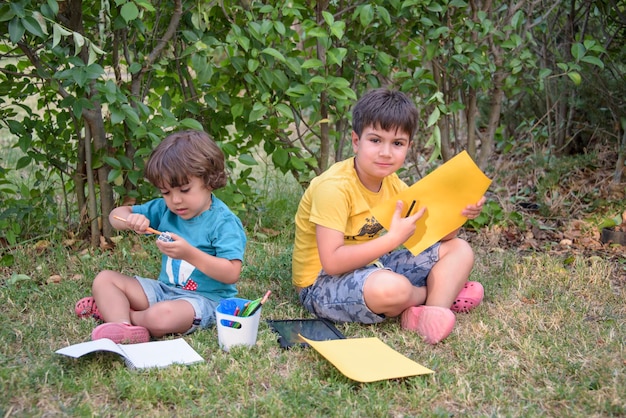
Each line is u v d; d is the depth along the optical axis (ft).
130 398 7.00
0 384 7.10
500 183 16.16
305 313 9.75
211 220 9.04
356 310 9.11
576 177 16.19
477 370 7.89
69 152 12.33
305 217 9.73
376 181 9.49
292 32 12.53
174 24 11.54
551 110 16.94
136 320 8.68
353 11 13.25
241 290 10.41
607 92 15.93
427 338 8.78
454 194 9.04
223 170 9.11
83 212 12.25
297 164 12.86
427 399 7.16
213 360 7.95
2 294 9.78
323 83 12.43
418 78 13.51
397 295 8.84
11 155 16.26
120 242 11.90
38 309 9.43
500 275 11.28
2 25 10.37
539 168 16.35
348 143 16.79
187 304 8.75
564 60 16.48
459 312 9.84
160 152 8.54
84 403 6.89
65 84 10.47
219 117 12.71
